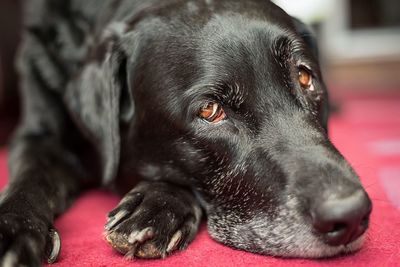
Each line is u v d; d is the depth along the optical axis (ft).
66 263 1.04
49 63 1.63
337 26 4.40
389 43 4.41
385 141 2.22
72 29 1.63
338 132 2.44
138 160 1.29
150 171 1.27
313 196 0.97
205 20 1.23
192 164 1.18
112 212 1.09
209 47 1.17
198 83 1.15
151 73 1.23
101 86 1.30
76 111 1.38
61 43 1.63
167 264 1.02
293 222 1.00
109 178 1.28
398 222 1.19
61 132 1.55
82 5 1.65
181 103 1.17
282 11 1.32
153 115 1.22
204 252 1.08
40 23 1.70
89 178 1.52
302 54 1.22
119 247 1.03
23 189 1.15
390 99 3.73
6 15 2.66
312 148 1.07
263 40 1.18
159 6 1.34
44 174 1.30
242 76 1.14
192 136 1.16
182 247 1.09
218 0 1.29
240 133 1.13
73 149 1.51
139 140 1.27
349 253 1.01
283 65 1.18
